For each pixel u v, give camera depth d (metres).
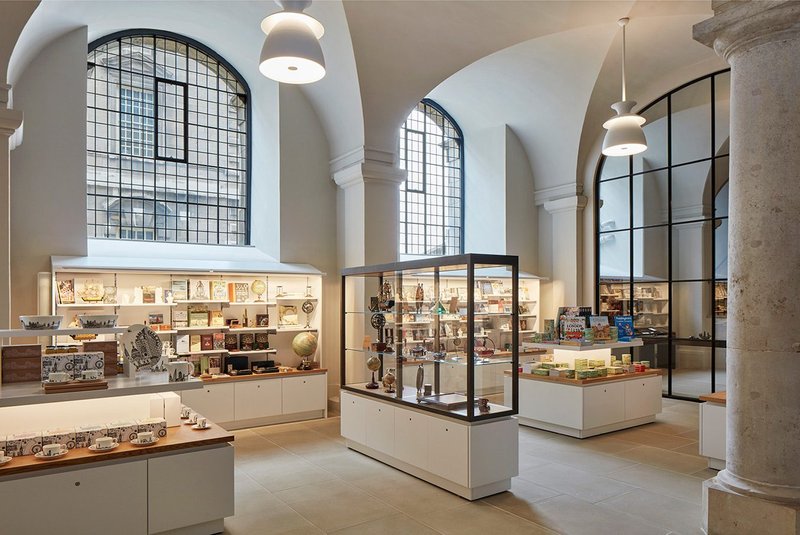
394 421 5.80
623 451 6.48
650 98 10.15
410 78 8.12
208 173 9.52
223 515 4.16
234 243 9.71
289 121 9.08
